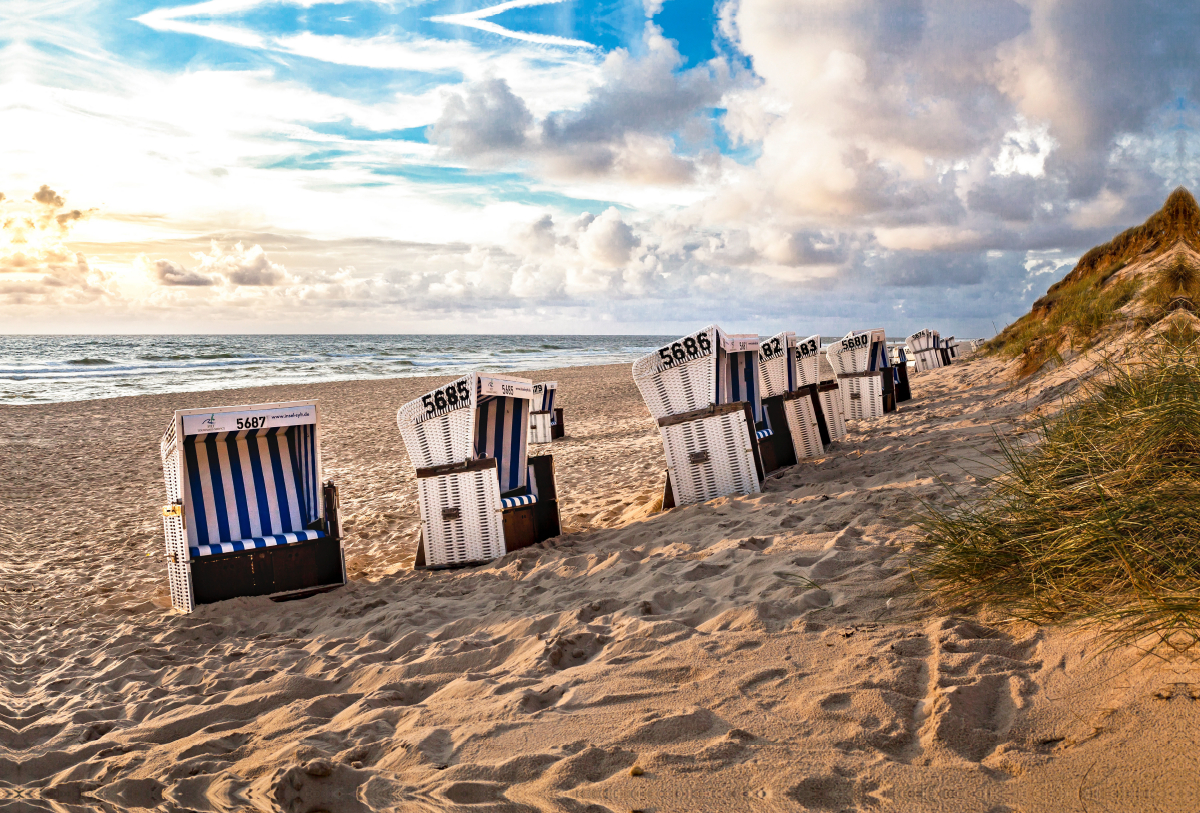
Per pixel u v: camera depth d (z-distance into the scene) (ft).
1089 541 9.12
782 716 7.75
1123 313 34.65
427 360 190.49
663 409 21.62
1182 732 5.97
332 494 18.02
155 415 68.69
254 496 18.15
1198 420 10.56
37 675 13.96
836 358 39.83
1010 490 12.07
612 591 13.84
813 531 15.01
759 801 6.33
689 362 21.15
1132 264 49.14
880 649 8.86
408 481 34.73
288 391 93.04
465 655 11.37
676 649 10.00
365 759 8.41
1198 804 5.28
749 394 24.82
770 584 11.94
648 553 16.44
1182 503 8.97
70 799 8.52
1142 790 5.58
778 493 19.81
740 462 20.66
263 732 9.66
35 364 151.53
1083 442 12.41
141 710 11.32
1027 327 59.93
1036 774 6.09
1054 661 7.80
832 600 10.89
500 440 20.16
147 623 16.61
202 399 82.48
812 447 26.89
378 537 24.57
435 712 9.39
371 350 251.39
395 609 15.26
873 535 14.01
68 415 68.54
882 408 38.40
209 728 10.14
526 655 10.88
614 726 8.10
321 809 7.36
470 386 18.37
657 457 34.55
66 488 38.11
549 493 20.06
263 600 17.08
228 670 12.71
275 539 17.47
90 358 170.50
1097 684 7.09
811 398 27.66
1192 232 47.16
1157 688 6.61
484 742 8.23
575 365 173.58
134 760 9.33
